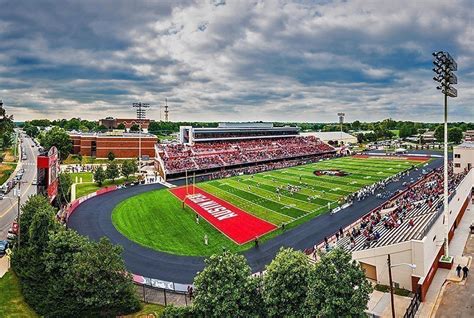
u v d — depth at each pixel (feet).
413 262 113.70
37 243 117.29
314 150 502.38
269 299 82.48
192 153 383.24
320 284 78.64
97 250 100.83
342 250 84.79
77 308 99.81
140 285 122.93
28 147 587.27
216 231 180.14
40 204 142.61
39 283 109.81
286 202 235.61
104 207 226.58
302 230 180.65
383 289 118.93
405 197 229.86
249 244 162.71
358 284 81.56
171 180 321.93
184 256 149.69
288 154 458.50
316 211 214.07
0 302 109.19
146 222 195.42
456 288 116.37
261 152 440.04
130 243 164.25
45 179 190.80
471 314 100.68
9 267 133.80
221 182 306.96
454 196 169.48
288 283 83.82
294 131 550.36
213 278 86.84
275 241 165.89
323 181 306.14
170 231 180.65
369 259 124.98
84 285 95.86
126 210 219.41
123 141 465.88
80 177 334.44
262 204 231.30
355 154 519.19
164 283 122.11
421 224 139.03
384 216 185.57
